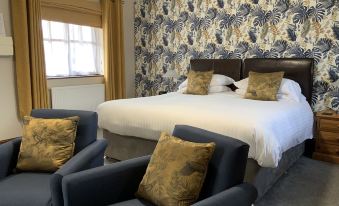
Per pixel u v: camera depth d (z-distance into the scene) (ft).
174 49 16.97
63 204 4.97
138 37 18.52
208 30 15.42
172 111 9.12
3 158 6.22
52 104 14.11
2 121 12.57
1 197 5.26
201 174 4.85
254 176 7.51
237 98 11.81
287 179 9.29
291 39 12.87
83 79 15.89
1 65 12.28
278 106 9.72
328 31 11.89
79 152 6.46
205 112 8.63
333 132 10.73
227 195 4.37
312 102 12.56
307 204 7.65
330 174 9.69
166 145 5.31
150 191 5.00
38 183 5.75
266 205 7.59
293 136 8.98
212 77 14.02
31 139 6.62
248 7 13.88
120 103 10.62
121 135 10.46
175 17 16.58
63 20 14.34
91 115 7.30
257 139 7.32
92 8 15.69
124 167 5.31
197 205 4.02
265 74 11.94
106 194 5.05
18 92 12.75
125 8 17.79
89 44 16.30
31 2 12.51
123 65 17.60
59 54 14.82
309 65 12.11
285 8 12.84
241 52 14.44
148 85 18.66
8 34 12.35
